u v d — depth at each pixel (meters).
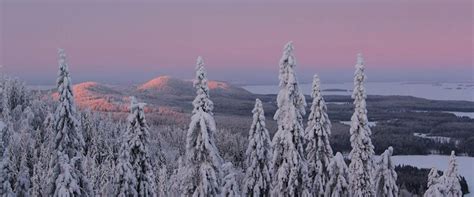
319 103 34.28
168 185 55.81
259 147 33.78
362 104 35.25
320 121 34.28
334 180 34.44
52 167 29.80
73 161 29.94
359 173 35.06
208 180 26.34
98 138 93.38
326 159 34.72
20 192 36.78
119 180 31.12
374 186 35.78
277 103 33.25
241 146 135.88
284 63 32.59
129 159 31.58
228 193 27.91
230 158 128.25
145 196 31.66
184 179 26.98
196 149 26.64
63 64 34.25
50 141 35.34
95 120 121.31
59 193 28.27
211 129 26.36
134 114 31.58
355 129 35.41
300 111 32.94
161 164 87.12
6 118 99.31
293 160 32.44
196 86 27.28
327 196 34.53
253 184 34.12
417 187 131.00
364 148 35.34
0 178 35.16
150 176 31.91
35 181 33.38
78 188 28.94
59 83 34.28
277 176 33.50
